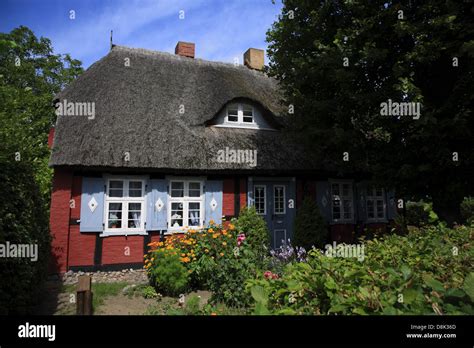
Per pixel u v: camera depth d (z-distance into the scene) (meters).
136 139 8.46
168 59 12.27
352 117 7.40
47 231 5.90
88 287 4.06
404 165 6.32
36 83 18.31
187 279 6.05
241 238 6.33
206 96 10.71
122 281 7.25
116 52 11.35
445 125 5.88
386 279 2.00
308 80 7.96
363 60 6.39
